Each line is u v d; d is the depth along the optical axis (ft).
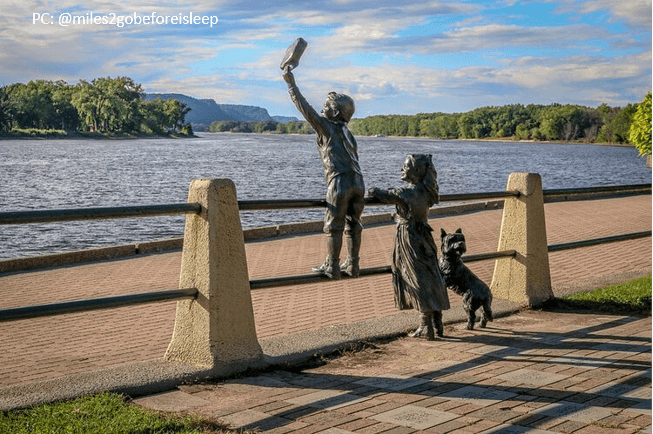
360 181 19.86
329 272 20.13
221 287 18.06
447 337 22.41
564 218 71.82
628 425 14.73
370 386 17.30
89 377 16.93
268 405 15.81
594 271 39.50
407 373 18.42
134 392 16.47
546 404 15.98
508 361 19.58
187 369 17.71
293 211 98.07
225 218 18.16
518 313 26.05
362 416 15.10
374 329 22.52
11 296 34.40
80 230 79.10
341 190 19.49
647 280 31.76
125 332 26.03
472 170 232.94
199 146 473.26
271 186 155.02
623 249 48.19
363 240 55.98
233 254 18.34
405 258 21.63
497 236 57.67
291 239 57.88
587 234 58.85
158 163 248.73
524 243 26.91
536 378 17.94
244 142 610.24
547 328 23.68
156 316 28.84
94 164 237.04
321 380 17.84
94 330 26.35
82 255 46.16
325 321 27.55
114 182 164.86
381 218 70.33
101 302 16.01
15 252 65.36
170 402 16.06
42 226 81.87
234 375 18.06
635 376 18.15
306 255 48.57
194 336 18.25
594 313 26.04
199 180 18.24
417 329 22.36
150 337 25.25
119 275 40.65
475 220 70.44
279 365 18.90
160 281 38.70
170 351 18.67
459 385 17.35
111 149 390.42
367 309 29.81
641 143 117.50
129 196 133.49
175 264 44.93
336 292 33.73
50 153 326.44
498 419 14.99
